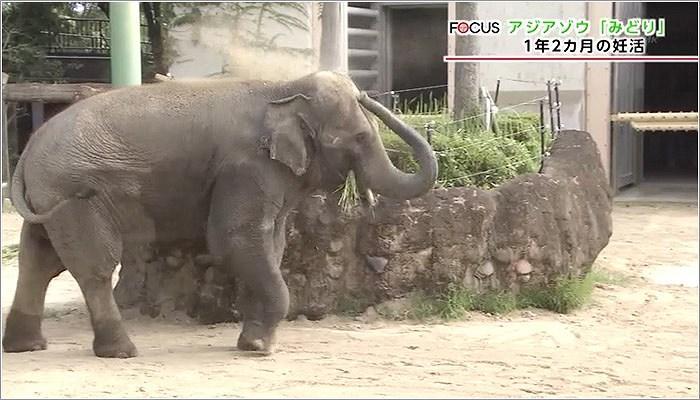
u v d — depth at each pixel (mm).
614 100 22422
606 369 8445
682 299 11992
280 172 8664
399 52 25641
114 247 8500
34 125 23031
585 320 10656
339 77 8844
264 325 8812
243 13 22062
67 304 11789
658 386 7883
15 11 25781
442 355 8883
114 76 13727
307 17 21422
